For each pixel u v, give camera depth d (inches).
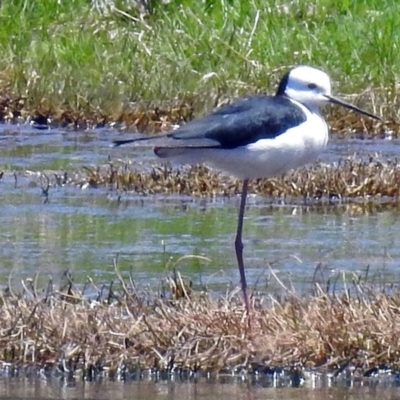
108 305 443.5
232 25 877.8
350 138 758.5
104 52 860.0
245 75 824.3
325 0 923.4
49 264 505.7
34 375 410.3
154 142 444.1
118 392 392.5
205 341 417.7
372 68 829.8
